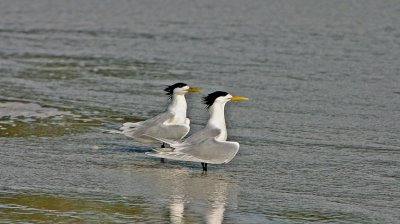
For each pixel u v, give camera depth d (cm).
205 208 1230
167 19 3406
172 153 1434
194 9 3681
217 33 3038
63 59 2584
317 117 1852
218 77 2286
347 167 1472
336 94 2083
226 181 1384
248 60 2530
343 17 3400
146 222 1157
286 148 1598
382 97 2055
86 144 1616
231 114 1877
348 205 1258
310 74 2325
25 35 3041
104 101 1997
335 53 2638
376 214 1216
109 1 3981
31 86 2169
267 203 1262
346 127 1762
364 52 2659
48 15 3550
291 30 3095
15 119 1800
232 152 1420
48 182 1347
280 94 2080
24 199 1252
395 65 2458
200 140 1442
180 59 2559
